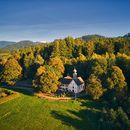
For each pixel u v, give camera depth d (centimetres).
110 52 17988
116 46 18612
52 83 12262
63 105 11156
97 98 11375
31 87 14362
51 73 12306
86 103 11306
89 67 13975
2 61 19312
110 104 10906
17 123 10025
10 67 15000
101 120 9731
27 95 12456
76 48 19638
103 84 11825
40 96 12106
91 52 18775
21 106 11275
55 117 10250
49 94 12462
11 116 10556
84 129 9500
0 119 10406
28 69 16962
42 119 10162
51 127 9631
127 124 9300
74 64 15475
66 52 19550
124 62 13338
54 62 14612
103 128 9525
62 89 13088
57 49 19212
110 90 11562
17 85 15075
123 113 9750
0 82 16000
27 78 16962
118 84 11512
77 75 14612
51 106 11094
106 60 13388
